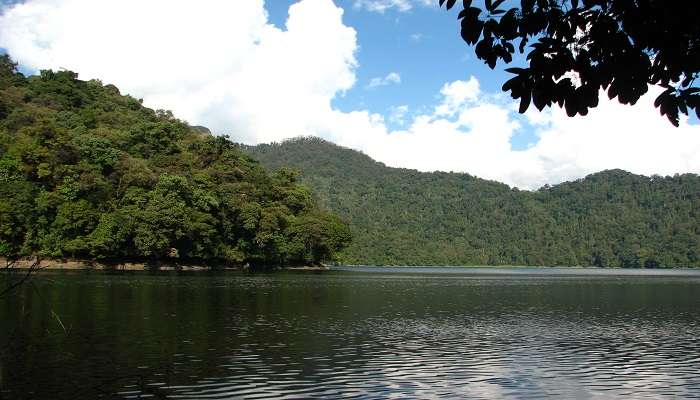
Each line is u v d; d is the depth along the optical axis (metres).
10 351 22.94
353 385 18.92
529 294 61.44
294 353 24.12
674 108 6.10
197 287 56.56
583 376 20.89
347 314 38.50
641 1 5.65
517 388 18.98
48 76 139.75
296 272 106.69
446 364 22.55
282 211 113.31
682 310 44.91
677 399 18.03
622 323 36.31
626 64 5.88
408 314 39.50
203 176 98.25
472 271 159.12
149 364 21.27
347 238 118.69
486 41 6.58
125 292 47.44
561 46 6.19
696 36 5.75
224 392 17.78
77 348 23.77
